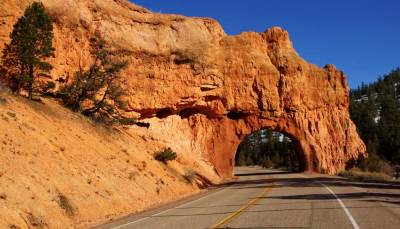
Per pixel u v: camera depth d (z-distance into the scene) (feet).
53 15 107.04
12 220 38.65
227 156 166.81
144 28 142.82
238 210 49.62
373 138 326.44
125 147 95.20
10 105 68.90
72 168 61.41
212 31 168.35
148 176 85.56
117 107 123.65
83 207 52.54
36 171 51.21
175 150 138.51
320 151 190.90
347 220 38.42
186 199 74.84
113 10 133.69
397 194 67.31
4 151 50.37
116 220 49.16
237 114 172.14
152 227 39.34
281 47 186.60
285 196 67.41
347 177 145.89
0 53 89.45
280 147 411.54
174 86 145.89
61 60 107.34
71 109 94.94
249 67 170.60
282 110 180.04
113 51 127.03
